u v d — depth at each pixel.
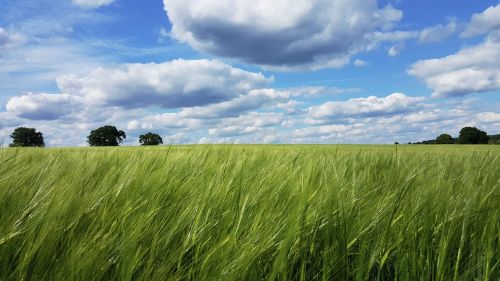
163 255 1.35
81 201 1.60
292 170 2.41
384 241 1.47
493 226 1.60
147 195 1.80
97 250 1.22
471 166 2.92
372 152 4.20
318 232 1.53
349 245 1.46
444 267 1.38
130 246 1.20
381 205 1.74
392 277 1.54
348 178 2.38
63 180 1.90
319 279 1.43
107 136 70.56
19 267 1.19
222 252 1.31
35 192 1.72
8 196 1.67
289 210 1.56
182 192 1.94
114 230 1.47
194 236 1.42
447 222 1.66
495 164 2.75
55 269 1.20
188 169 2.52
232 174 2.10
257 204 1.72
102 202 1.66
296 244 1.39
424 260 1.48
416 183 2.12
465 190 1.96
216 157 2.85
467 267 1.49
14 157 2.24
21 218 1.41
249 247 1.28
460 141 56.66
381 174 2.80
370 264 1.35
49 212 1.40
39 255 1.25
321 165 2.00
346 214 1.53
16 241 1.37
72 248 1.26
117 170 2.21
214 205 1.68
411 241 1.53
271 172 2.22
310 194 1.54
